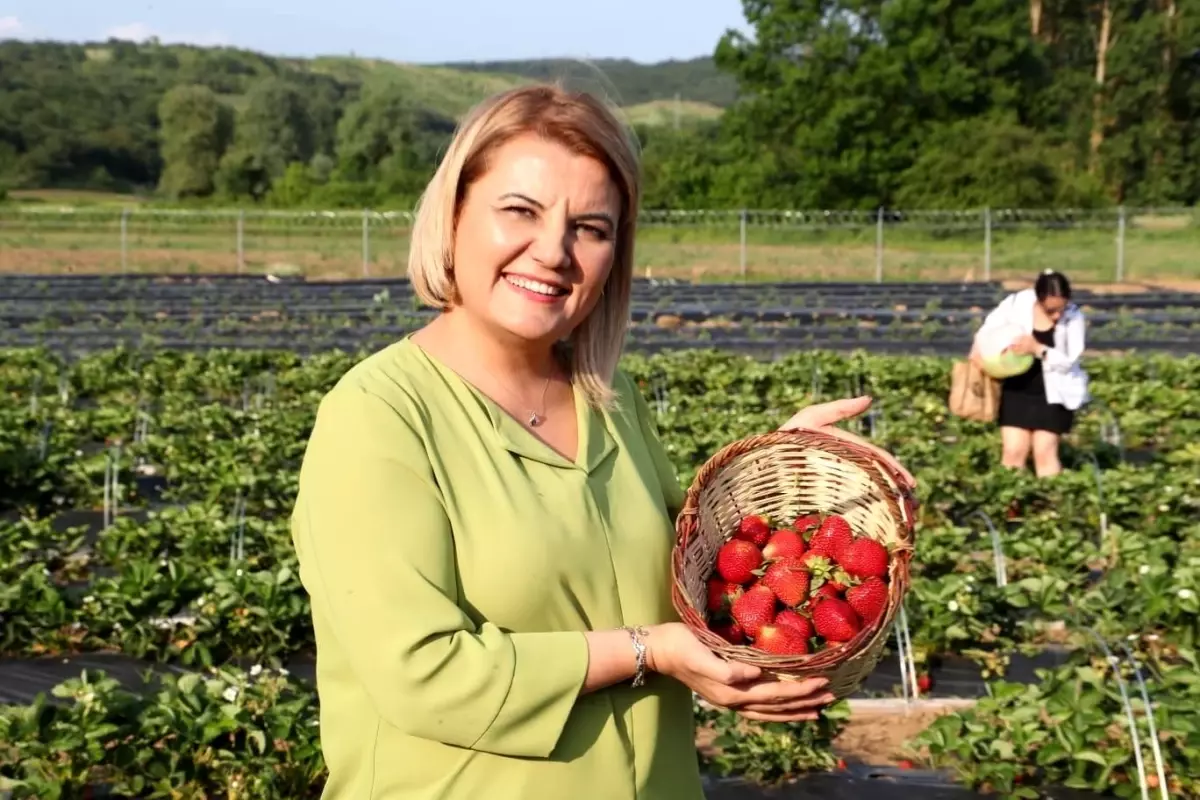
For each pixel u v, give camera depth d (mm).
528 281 2523
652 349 20812
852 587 2729
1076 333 10266
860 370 15727
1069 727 5301
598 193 2533
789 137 51031
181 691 5320
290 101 88875
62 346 20344
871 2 50188
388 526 2338
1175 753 5273
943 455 11062
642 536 2654
